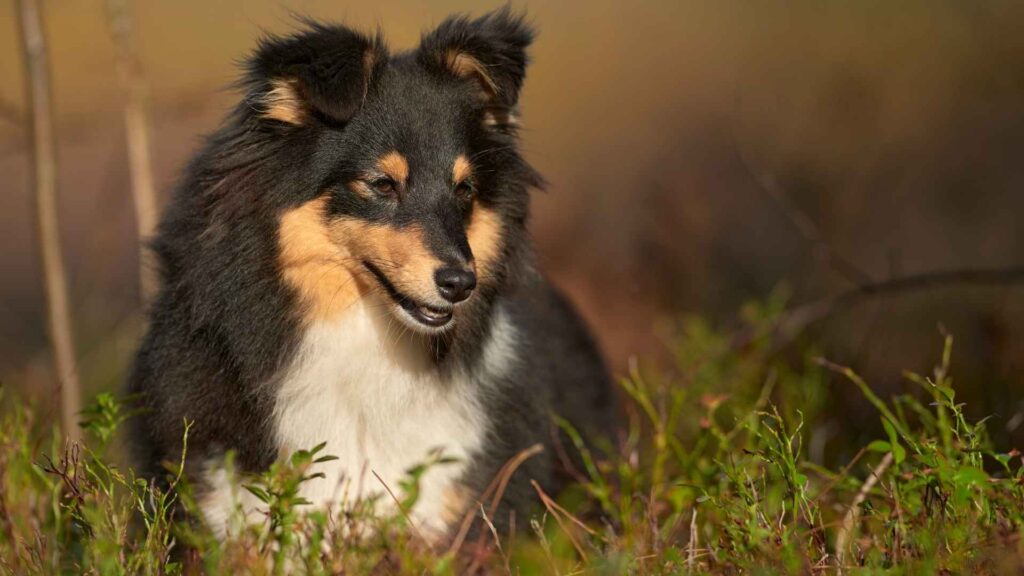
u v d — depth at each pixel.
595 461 11.19
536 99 32.34
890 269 14.24
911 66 25.88
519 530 9.48
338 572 7.32
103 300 17.73
